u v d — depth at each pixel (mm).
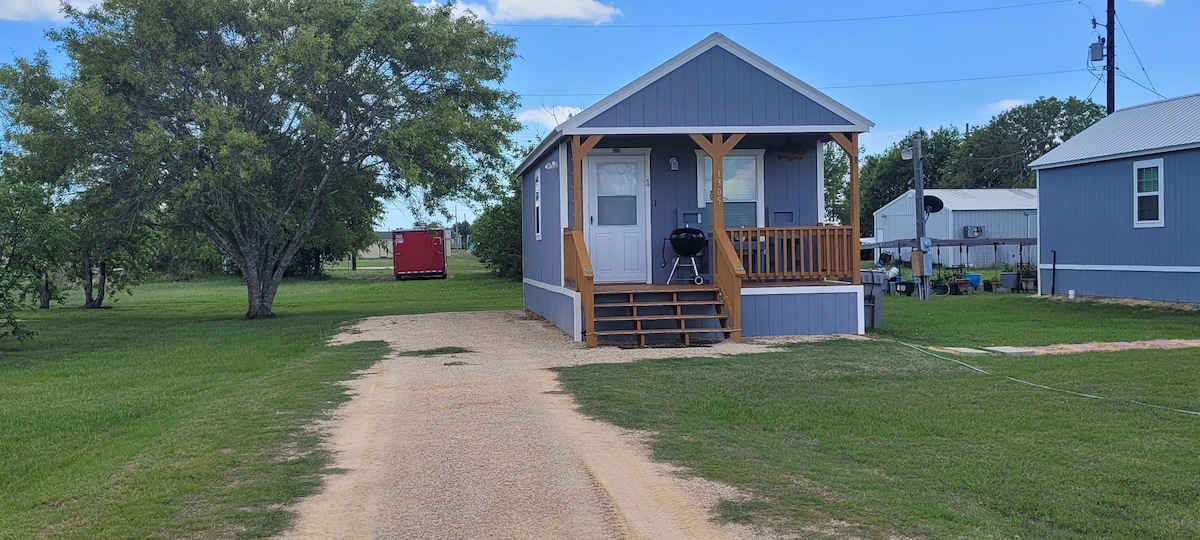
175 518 4930
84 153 17156
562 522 4742
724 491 5238
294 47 17141
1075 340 12523
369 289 33500
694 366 9977
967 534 4547
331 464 6027
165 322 19125
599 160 13977
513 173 20656
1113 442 6492
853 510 4891
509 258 37094
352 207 20250
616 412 7574
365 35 17672
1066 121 56719
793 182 14172
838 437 6730
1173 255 17578
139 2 17328
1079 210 20219
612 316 12383
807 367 9852
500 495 5230
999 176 57094
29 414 8281
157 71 17766
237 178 16812
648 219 14016
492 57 19922
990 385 8789
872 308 13945
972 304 19516
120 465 6129
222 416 7777
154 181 17312
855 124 12820
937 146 59938
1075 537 4590
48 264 15383
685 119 12547
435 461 6031
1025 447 6375
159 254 24484
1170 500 5172
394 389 8977
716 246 12773
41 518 5012
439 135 18297
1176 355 10656
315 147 18375
